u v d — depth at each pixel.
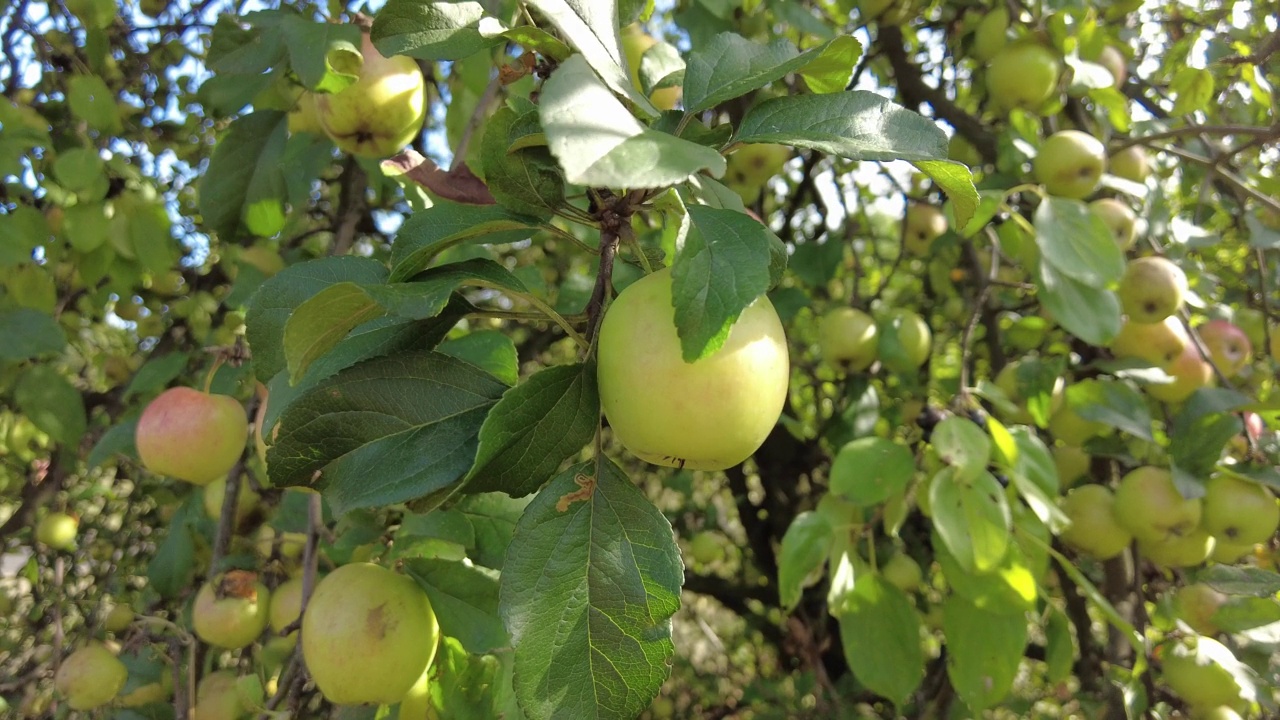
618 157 0.18
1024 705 0.66
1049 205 0.54
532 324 0.95
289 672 0.42
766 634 1.05
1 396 0.77
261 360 0.30
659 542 0.23
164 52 0.86
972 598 0.47
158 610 0.73
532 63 0.28
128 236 0.64
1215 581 0.53
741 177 0.72
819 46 0.24
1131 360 0.58
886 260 1.03
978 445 0.47
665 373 0.22
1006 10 0.66
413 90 0.48
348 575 0.37
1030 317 0.68
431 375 0.26
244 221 0.57
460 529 0.40
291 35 0.43
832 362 0.69
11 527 0.72
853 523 0.52
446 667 0.39
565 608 0.22
